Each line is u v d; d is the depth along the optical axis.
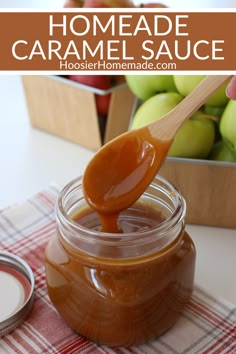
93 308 0.40
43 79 0.66
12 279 0.47
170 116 0.42
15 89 0.84
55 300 0.42
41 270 0.49
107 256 0.39
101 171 0.41
